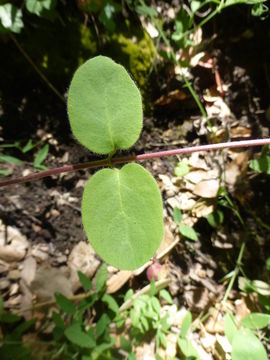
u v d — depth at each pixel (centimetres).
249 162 21
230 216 21
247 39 25
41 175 12
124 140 11
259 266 20
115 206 10
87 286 15
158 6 24
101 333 14
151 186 10
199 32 24
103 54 21
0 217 17
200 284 19
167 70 23
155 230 10
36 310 15
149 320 16
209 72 24
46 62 19
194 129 23
